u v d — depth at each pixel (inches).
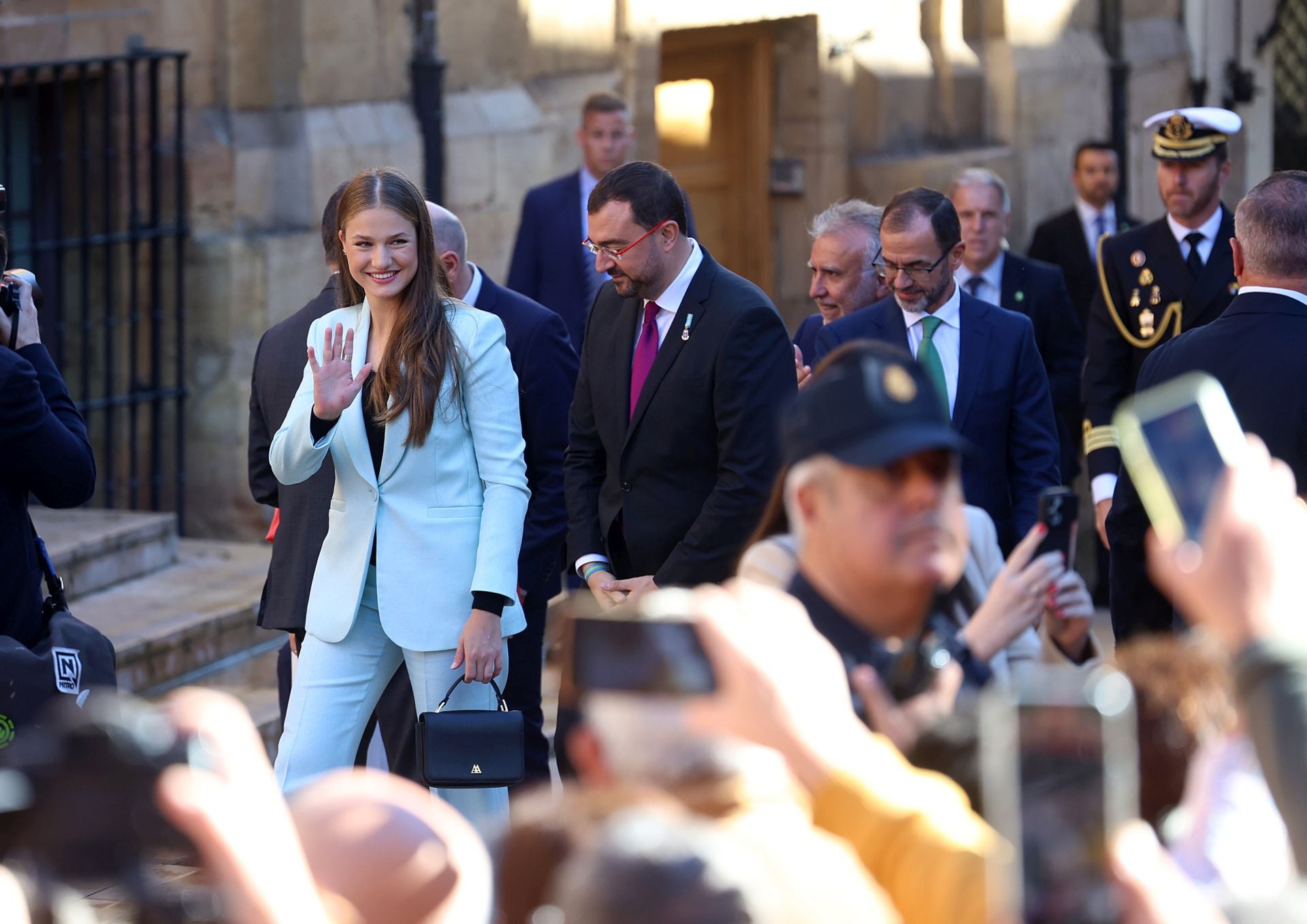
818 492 277.3
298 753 539.5
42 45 939.3
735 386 565.3
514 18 1071.6
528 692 660.7
